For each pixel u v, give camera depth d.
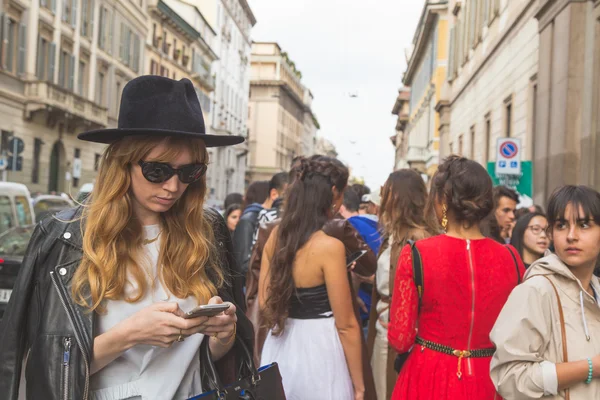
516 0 16.22
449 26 29.05
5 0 27.34
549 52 12.45
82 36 34.88
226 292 2.24
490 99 19.31
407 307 3.14
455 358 3.06
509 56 16.80
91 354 1.87
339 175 3.54
